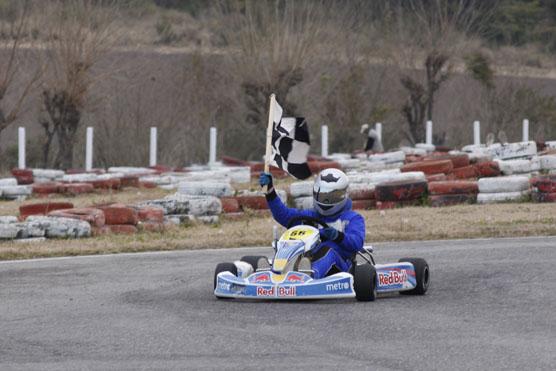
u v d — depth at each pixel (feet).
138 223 129.08
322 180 78.33
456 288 80.94
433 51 275.39
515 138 284.82
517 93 290.56
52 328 63.77
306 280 71.72
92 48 225.97
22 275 92.43
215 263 100.63
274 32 251.19
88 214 125.80
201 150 250.16
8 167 229.04
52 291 81.66
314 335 59.52
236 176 188.96
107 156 240.94
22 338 60.54
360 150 250.57
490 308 69.72
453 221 131.54
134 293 79.87
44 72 224.33
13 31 229.66
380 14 325.21
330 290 71.00
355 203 150.00
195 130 253.65
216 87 263.29
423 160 182.80
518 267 91.04
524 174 167.73
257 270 76.18
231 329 61.77
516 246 107.76
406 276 77.20
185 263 100.83
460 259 98.89
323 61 271.90
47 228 120.57
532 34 408.26
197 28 382.22
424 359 52.90
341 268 76.43
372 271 72.49
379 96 286.25
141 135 244.63
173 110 254.47
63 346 57.82
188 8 417.49
